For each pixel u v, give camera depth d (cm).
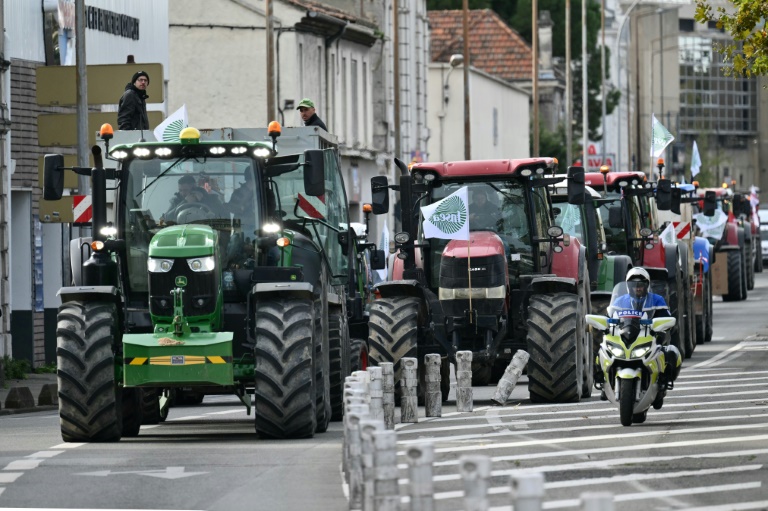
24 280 9156
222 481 3841
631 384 5003
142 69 8162
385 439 2677
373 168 17438
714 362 8369
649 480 3747
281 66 14625
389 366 5125
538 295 6178
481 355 6153
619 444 4516
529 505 2122
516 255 6306
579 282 6391
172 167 4969
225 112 14675
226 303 4903
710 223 12312
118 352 4897
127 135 6362
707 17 7519
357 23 16562
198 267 4725
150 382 4709
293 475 3944
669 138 10075
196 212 4941
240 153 4959
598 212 7756
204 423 5722
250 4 14575
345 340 5741
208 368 4703
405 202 6281
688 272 8969
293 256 5203
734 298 14688
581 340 6197
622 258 7519
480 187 6347
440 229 6022
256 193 4947
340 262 6103
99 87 8175
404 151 18675
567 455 4266
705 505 3353
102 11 10400
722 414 5459
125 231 4950
